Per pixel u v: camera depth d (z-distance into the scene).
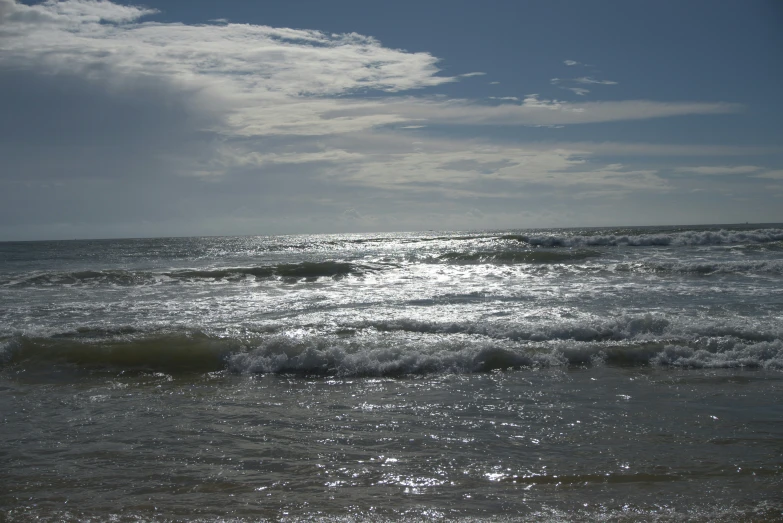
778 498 4.72
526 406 7.34
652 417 6.83
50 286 20.03
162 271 22.36
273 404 7.60
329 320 12.73
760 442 5.97
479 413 7.08
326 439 6.24
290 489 5.02
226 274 22.28
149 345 10.16
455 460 5.61
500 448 5.91
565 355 9.75
